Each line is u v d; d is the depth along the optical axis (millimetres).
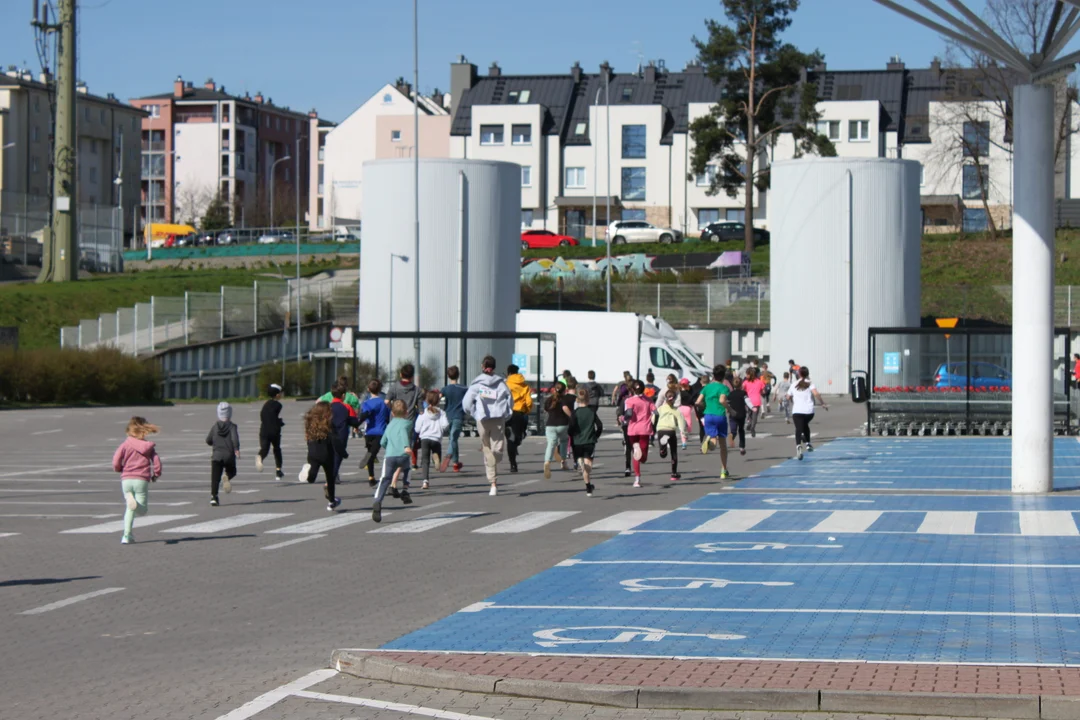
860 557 14898
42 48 73750
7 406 52906
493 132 106562
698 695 8281
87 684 9250
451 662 9352
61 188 74375
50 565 15047
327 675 9398
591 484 22578
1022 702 7902
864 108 99625
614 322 50531
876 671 8867
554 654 9688
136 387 57500
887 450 32375
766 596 12367
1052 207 21688
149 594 13070
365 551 16016
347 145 128250
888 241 53688
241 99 158125
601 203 104875
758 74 79188
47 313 68062
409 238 43531
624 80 109375
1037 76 21125
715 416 25297
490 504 21375
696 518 19000
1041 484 21969
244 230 114625
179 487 24547
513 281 44812
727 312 68375
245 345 66812
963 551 15281
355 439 38094
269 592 13133
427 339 38219
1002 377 37406
